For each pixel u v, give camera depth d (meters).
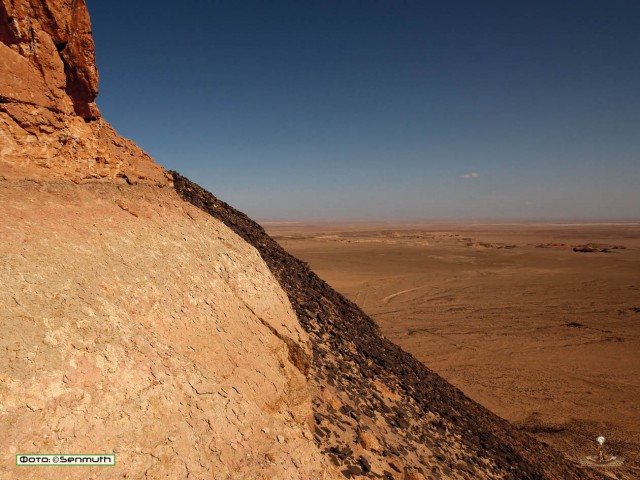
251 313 7.11
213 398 4.70
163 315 5.38
